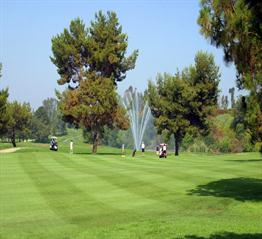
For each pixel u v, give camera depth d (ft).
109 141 393.91
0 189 75.51
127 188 76.43
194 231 42.09
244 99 59.57
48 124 558.97
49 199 65.92
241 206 59.06
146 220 48.93
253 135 61.36
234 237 39.32
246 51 56.24
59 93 199.11
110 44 200.95
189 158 155.53
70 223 49.21
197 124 224.74
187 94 214.28
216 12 57.36
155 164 123.54
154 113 225.15
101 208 58.90
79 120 200.54
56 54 200.95
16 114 336.90
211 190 73.56
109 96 193.57
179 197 67.10
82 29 201.57
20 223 49.42
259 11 50.44
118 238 39.91
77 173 98.22
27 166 114.93
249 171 101.86
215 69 219.20
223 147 262.88
